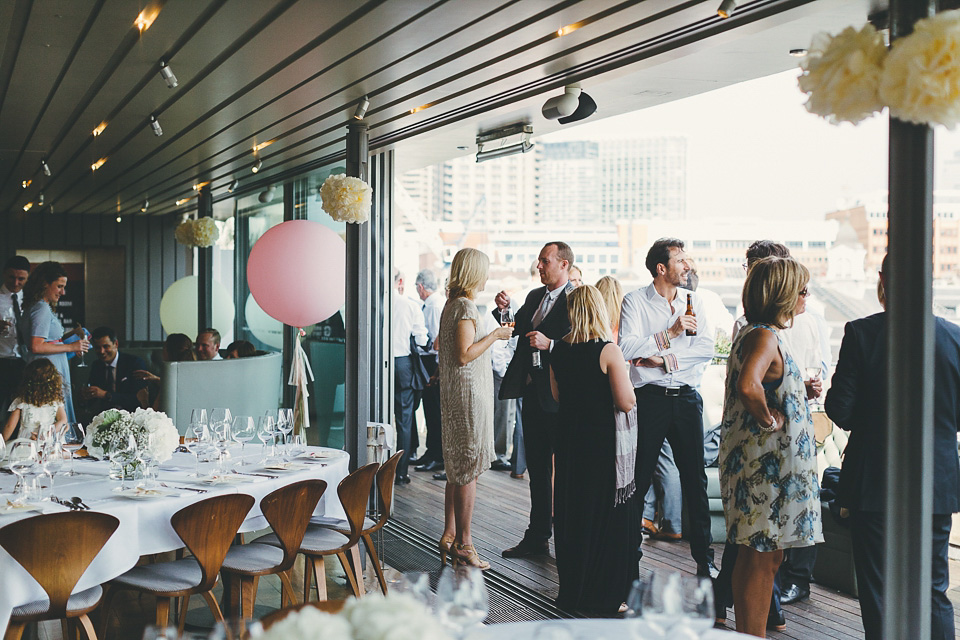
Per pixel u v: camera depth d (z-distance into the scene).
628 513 3.89
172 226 12.86
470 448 4.62
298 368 7.62
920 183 2.17
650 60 3.98
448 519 4.82
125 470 3.72
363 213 5.19
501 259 38.22
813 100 2.13
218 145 6.81
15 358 6.72
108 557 3.17
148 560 4.55
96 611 3.97
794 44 4.04
